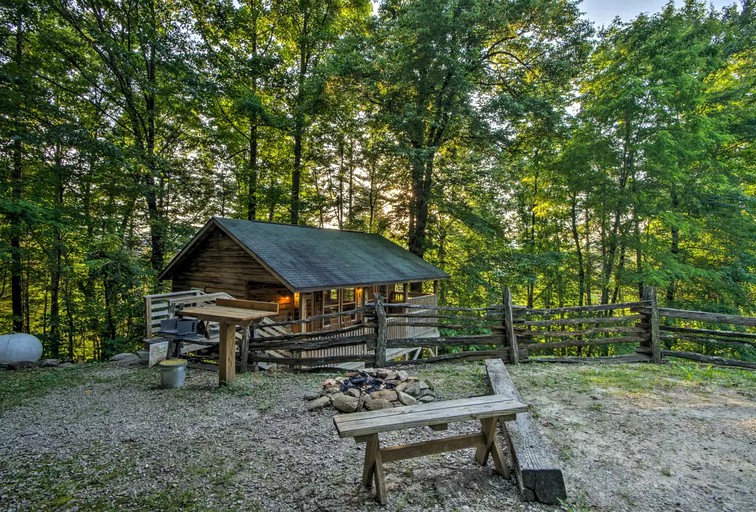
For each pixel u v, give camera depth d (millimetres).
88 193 11773
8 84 8594
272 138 18562
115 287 11859
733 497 2783
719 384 5391
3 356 7543
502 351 6961
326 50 17891
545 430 3900
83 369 7430
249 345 7047
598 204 13383
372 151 16234
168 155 14359
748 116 12445
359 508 2682
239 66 15727
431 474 3117
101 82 12570
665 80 11469
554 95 14602
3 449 3846
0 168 9102
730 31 13055
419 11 13469
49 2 9773
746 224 12125
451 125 15703
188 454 3609
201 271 11984
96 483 3141
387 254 13930
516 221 19734
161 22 13773
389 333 11555
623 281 13867
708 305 12703
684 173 11938
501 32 14609
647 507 2672
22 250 10461
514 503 2727
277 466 3328
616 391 5098
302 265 9844
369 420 2793
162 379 5867
